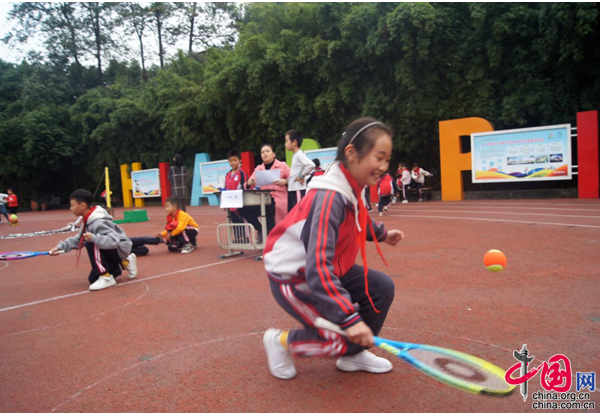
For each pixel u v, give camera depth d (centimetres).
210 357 295
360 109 1759
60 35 3303
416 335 312
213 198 2141
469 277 465
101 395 250
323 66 1730
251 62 1891
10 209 1950
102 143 2823
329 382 253
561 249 580
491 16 1512
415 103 1623
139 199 2492
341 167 217
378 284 244
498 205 1292
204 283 504
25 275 626
